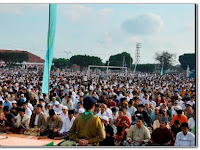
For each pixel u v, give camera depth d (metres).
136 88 20.84
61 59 93.69
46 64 13.97
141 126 8.63
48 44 14.02
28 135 10.33
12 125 10.88
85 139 4.89
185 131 7.90
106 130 8.28
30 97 16.09
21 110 10.78
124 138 8.97
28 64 69.62
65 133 9.91
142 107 10.88
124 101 12.47
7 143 8.45
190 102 13.48
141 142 8.50
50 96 15.29
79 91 16.92
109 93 16.92
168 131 8.30
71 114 9.98
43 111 12.02
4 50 74.88
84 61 86.81
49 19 14.05
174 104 11.92
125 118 10.12
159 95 14.95
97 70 93.75
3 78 35.91
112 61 96.31
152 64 96.88
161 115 9.96
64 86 20.77
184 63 76.44
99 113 10.87
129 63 97.06
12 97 15.23
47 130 10.18
